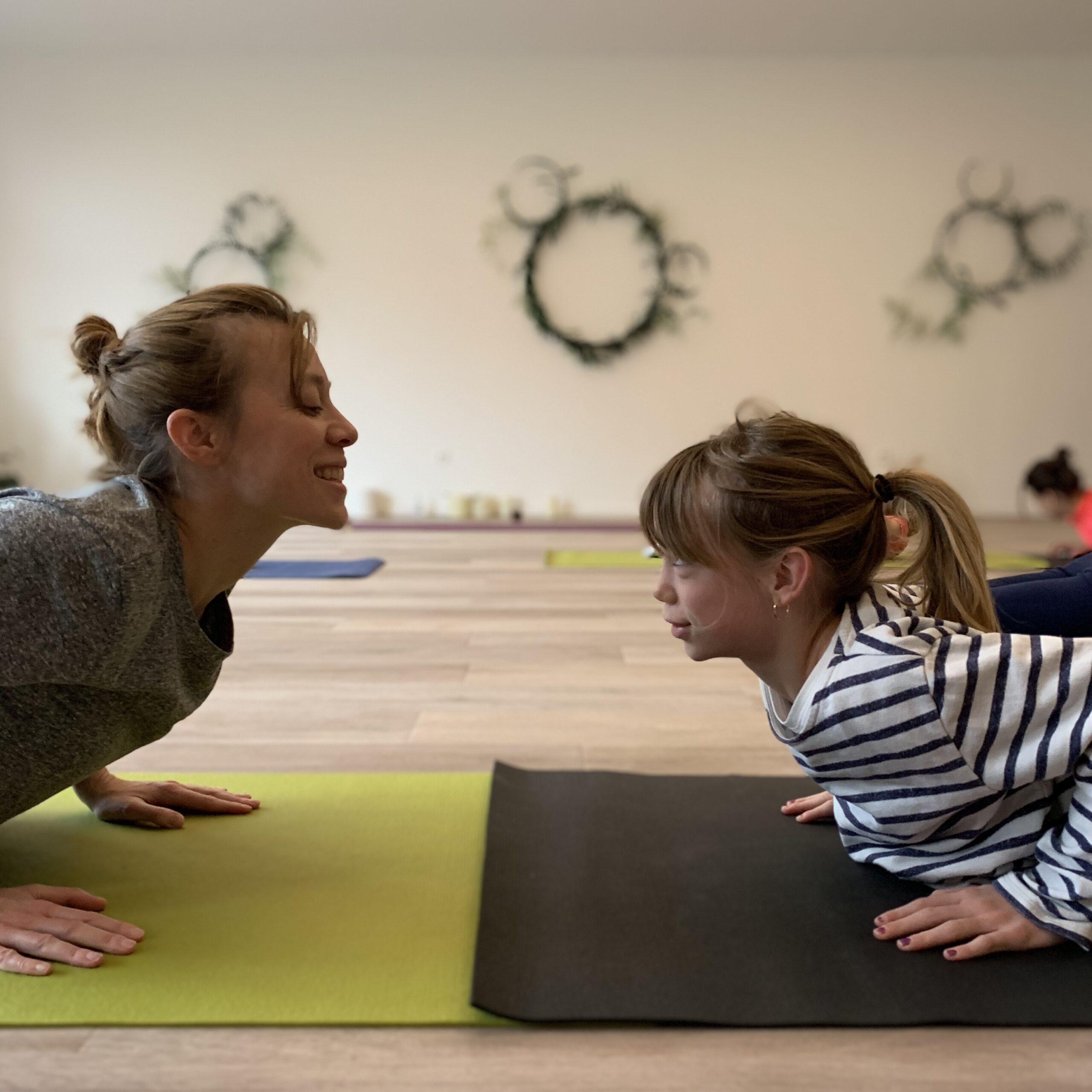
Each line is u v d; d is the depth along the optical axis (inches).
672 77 200.4
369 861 43.3
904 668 34.9
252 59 198.8
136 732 41.6
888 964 35.0
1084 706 34.6
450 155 201.8
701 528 37.2
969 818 37.7
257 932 37.1
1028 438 208.2
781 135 201.5
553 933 36.9
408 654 82.4
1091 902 35.1
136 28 187.5
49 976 33.8
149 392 36.8
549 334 204.8
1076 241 203.8
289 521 39.9
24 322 204.5
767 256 203.9
